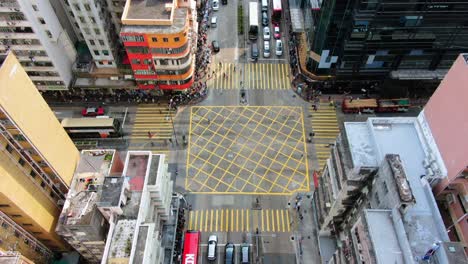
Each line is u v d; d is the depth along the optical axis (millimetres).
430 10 77188
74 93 95500
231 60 104875
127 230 56812
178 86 92938
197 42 105125
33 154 56500
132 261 53781
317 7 89562
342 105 94750
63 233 58125
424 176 51875
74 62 93875
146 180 62062
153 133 90875
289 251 74125
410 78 90250
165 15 82188
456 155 47969
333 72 95875
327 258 71688
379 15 78250
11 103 49406
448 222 52938
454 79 48375
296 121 93250
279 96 97812
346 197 61406
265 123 92875
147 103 96125
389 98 94188
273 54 106375
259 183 83062
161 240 69375
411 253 45031
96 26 82812
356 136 57906
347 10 79812
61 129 62656
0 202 53344
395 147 56219
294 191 81938
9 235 56000
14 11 72875
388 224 49094
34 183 59156
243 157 87062
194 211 79250
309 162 86250
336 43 87812
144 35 79625
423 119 56094
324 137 90312
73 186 61938
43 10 76438
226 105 96000
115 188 58250
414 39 83750
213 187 82500
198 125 92375
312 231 76312
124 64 93625
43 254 66688
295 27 102312
